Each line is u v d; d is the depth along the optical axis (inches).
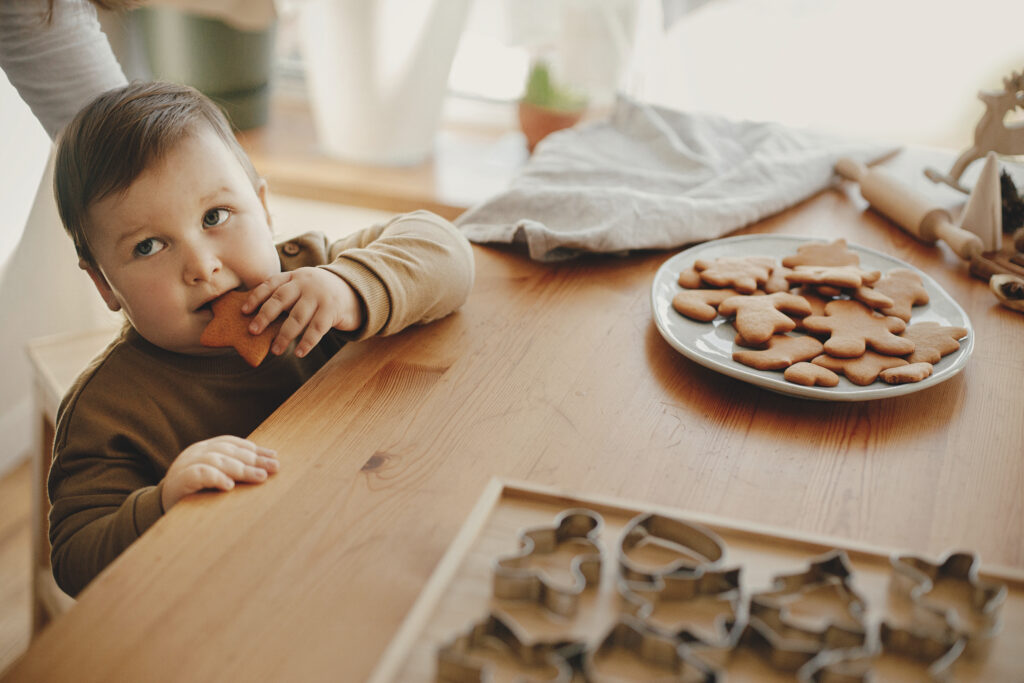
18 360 67.2
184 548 22.2
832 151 47.2
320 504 23.9
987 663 18.1
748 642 18.2
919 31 60.7
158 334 32.5
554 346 32.3
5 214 53.2
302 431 27.0
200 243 31.2
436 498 24.2
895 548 22.7
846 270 34.0
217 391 35.5
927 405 29.1
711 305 33.1
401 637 18.3
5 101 49.9
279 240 40.6
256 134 90.1
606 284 37.1
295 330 29.8
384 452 26.1
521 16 79.1
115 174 30.1
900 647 18.0
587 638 18.2
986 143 42.4
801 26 61.9
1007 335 33.2
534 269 38.2
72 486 31.5
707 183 44.3
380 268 31.4
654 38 64.6
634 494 24.5
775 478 25.4
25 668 18.9
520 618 18.9
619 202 40.0
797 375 28.5
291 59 95.5
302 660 19.2
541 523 22.5
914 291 33.6
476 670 16.6
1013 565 22.2
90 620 20.1
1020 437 27.5
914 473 25.8
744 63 63.8
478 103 91.4
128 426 33.3
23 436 69.4
